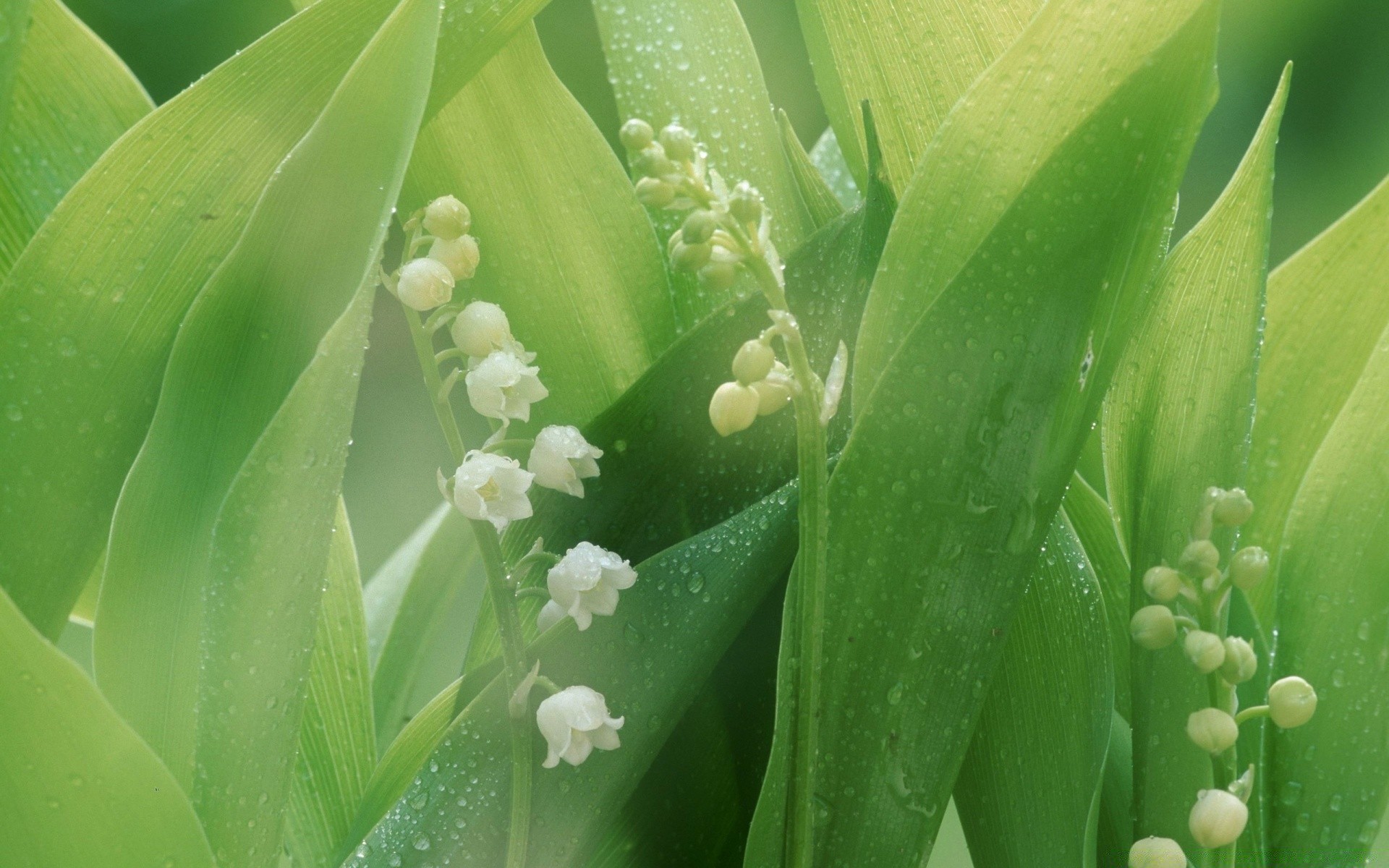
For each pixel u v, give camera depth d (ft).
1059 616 1.25
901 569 1.19
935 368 1.17
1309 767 1.25
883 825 1.20
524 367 1.17
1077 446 1.18
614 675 1.21
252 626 1.16
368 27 1.21
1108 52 1.17
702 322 1.27
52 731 1.10
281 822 1.19
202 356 1.17
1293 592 1.27
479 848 1.19
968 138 1.19
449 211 1.16
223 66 1.19
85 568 1.22
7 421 1.20
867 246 1.27
